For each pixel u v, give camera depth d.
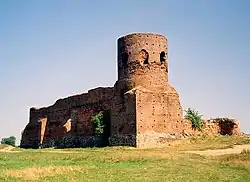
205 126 54.88
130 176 22.45
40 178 21.73
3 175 22.70
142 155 33.66
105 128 53.12
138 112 46.12
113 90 53.62
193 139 49.53
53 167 26.22
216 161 30.83
